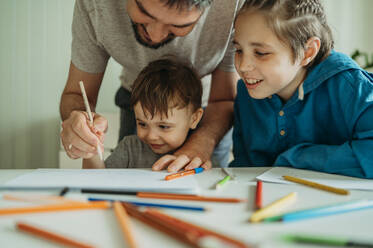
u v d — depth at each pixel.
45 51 2.08
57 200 0.47
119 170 0.68
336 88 0.79
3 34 2.04
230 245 0.30
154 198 0.49
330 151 0.70
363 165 0.63
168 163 0.71
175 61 0.96
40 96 2.11
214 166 1.00
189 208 0.43
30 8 2.04
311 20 0.78
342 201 0.48
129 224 0.38
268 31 0.73
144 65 0.99
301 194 0.51
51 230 0.36
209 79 1.16
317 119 0.84
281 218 0.39
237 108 1.00
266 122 0.89
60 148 2.14
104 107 2.08
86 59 0.95
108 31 0.90
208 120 1.00
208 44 0.96
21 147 2.12
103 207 0.43
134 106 0.94
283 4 0.73
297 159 0.74
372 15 2.19
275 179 0.60
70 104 0.93
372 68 1.90
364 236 0.35
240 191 0.53
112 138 1.87
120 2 0.86
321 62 0.82
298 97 0.82
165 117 0.91
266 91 0.79
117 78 2.08
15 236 0.35
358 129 0.72
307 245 0.32
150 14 0.65
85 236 0.35
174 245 0.32
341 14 2.16
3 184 0.54
